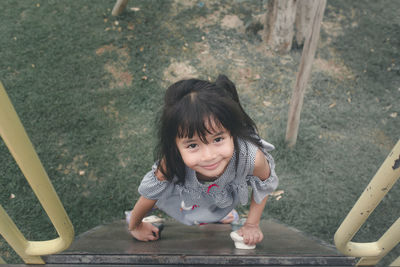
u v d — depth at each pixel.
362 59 4.36
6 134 0.87
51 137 3.56
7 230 1.18
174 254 1.31
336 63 4.32
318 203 3.08
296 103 3.13
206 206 1.91
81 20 4.69
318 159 3.39
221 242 1.74
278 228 2.29
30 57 4.25
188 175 1.53
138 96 3.94
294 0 3.99
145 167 3.36
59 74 4.11
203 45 4.48
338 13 4.89
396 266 0.96
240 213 3.04
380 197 1.02
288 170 3.31
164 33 4.59
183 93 1.17
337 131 3.65
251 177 1.57
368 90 4.04
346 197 3.12
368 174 3.29
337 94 3.99
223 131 1.18
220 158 1.21
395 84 4.12
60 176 3.29
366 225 2.89
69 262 1.31
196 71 4.21
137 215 1.77
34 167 0.97
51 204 1.09
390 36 4.62
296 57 4.35
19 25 4.60
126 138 3.58
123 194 3.17
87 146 3.51
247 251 1.44
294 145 3.46
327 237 2.88
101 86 4.04
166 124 1.20
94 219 3.04
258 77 4.13
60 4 4.89
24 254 1.27
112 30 4.59
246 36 4.57
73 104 3.84
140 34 4.56
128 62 4.27
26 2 4.90
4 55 4.26
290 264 1.27
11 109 0.86
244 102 3.88
